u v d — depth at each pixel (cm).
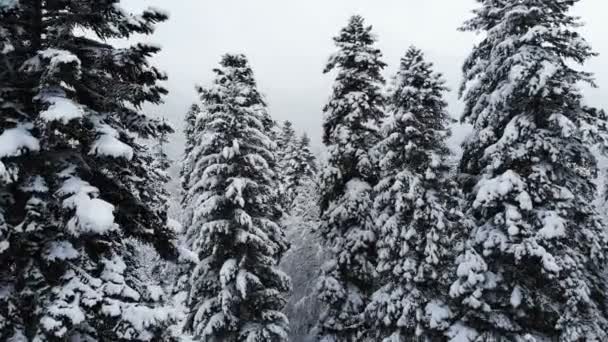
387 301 1527
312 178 4388
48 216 741
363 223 1783
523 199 1256
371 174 1859
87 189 727
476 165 1580
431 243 1475
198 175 1889
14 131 700
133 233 950
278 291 1775
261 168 1691
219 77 1889
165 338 826
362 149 1862
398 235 1540
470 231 1448
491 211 1429
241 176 1719
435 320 1405
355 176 1916
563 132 1250
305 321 2098
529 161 1374
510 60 1359
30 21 796
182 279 2355
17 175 709
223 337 1625
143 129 907
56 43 777
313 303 2119
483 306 1288
